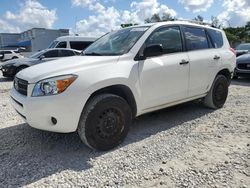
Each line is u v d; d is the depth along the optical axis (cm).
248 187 299
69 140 443
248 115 562
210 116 560
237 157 369
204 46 564
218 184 306
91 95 384
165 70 459
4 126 521
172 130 480
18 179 326
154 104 457
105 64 400
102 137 389
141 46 439
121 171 340
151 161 364
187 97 521
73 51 1385
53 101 352
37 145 425
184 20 555
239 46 1511
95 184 312
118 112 401
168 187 303
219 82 597
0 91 974
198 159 367
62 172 340
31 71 400
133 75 415
